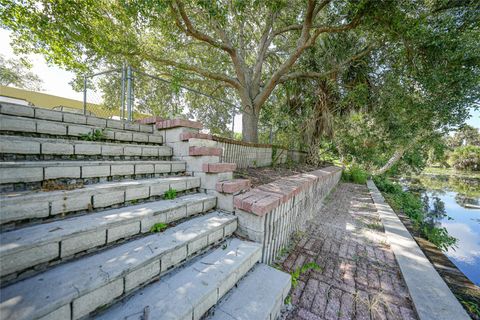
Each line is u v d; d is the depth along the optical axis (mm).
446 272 2064
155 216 1522
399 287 1886
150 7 3949
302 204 3221
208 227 1676
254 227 1913
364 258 2404
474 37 4242
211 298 1181
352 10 4949
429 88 4973
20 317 685
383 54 6383
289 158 8125
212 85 8586
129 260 1103
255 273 1653
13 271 857
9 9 4711
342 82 7703
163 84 7121
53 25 5074
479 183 16797
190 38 7859
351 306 1632
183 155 2525
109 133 2260
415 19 4395
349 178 9297
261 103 7414
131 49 6395
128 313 944
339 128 9039
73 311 825
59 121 2033
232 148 4496
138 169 1990
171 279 1232
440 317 1435
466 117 5406
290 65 6578
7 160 1398
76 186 1436
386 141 8625
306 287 1838
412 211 5734
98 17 5449
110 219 1271
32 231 1026
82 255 1105
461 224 6559
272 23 7398
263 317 1182
